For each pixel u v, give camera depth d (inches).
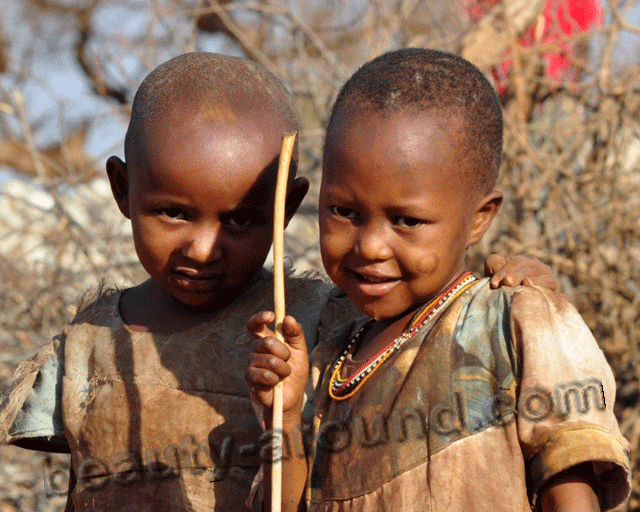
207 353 192.9
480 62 354.0
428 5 429.7
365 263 151.4
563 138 335.0
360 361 163.3
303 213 330.0
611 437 139.0
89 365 201.6
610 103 332.5
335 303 187.9
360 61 422.9
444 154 148.2
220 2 566.9
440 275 151.8
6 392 209.9
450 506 145.4
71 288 377.1
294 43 414.9
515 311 146.6
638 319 320.8
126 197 197.2
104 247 396.5
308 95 392.8
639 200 327.3
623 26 334.0
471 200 153.0
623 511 301.1
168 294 200.8
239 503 187.5
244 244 183.3
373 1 400.5
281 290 158.4
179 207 180.5
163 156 179.2
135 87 413.4
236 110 183.0
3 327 372.8
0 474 362.0
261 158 181.8
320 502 161.9
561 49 338.3
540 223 329.4
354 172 148.9
